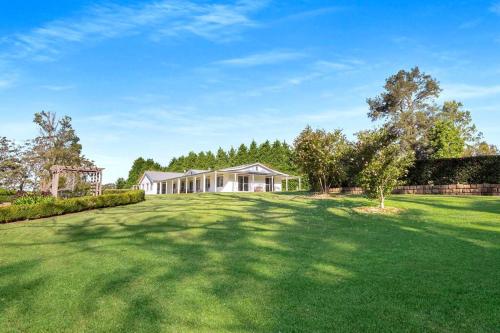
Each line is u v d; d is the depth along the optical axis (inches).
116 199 783.7
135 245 349.1
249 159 2255.2
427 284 215.0
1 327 171.8
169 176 2313.0
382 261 269.4
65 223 514.9
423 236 357.4
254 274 245.0
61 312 188.5
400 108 1668.3
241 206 671.1
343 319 170.9
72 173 1114.1
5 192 1245.1
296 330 160.7
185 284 227.0
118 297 207.2
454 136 1485.0
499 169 764.6
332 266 259.6
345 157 809.5
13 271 267.3
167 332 161.9
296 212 560.7
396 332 156.5
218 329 163.5
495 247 300.5
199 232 410.9
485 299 189.5
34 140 1427.2
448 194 822.5
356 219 478.9
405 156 573.6
